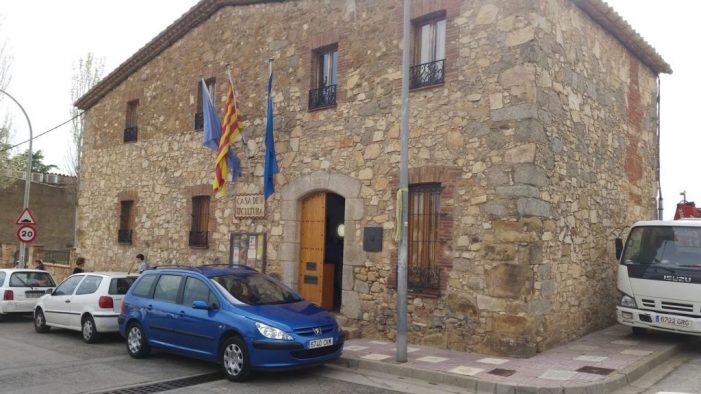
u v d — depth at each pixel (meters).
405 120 8.48
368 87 10.80
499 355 8.55
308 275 11.82
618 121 11.71
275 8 12.95
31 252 22.50
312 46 11.96
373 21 10.89
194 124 14.80
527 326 8.39
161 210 15.55
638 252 9.86
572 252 9.73
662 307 9.30
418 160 9.83
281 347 7.36
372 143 10.62
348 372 8.18
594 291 10.53
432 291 9.46
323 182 11.38
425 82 9.97
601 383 6.89
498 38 9.04
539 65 8.83
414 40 10.26
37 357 9.40
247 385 7.46
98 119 18.62
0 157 26.88
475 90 9.23
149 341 9.02
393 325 10.03
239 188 13.26
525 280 8.45
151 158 16.11
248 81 13.37
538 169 8.67
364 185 10.67
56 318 11.66
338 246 12.70
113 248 17.16
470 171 9.16
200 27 14.98
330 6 11.72
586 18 10.46
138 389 7.29
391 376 7.92
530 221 8.50
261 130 12.89
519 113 8.69
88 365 8.74
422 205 9.88
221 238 13.55
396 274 10.05
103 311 10.66
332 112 11.38
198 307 8.15
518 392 6.79
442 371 7.62
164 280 9.21
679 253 9.46
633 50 12.31
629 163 12.19
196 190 14.43
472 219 9.06
